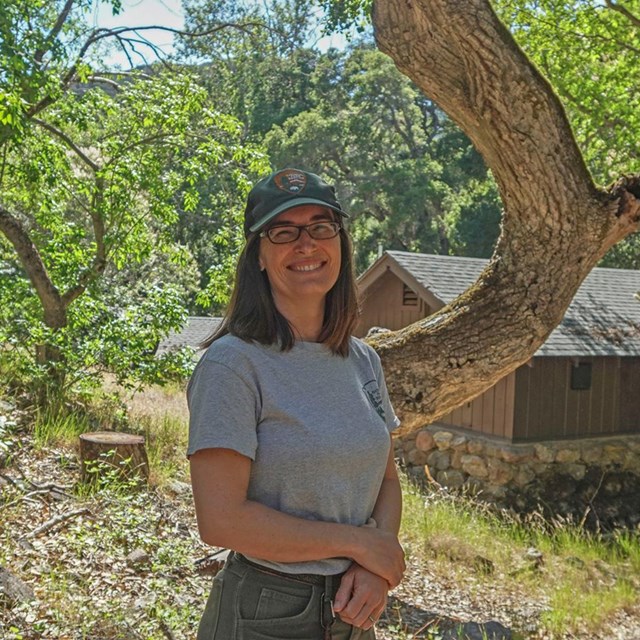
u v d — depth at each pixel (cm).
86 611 433
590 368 1502
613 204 543
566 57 1426
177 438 921
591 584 786
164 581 495
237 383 186
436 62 515
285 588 189
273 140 3662
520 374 1425
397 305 1622
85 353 975
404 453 1570
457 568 734
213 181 2825
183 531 624
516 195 548
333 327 205
